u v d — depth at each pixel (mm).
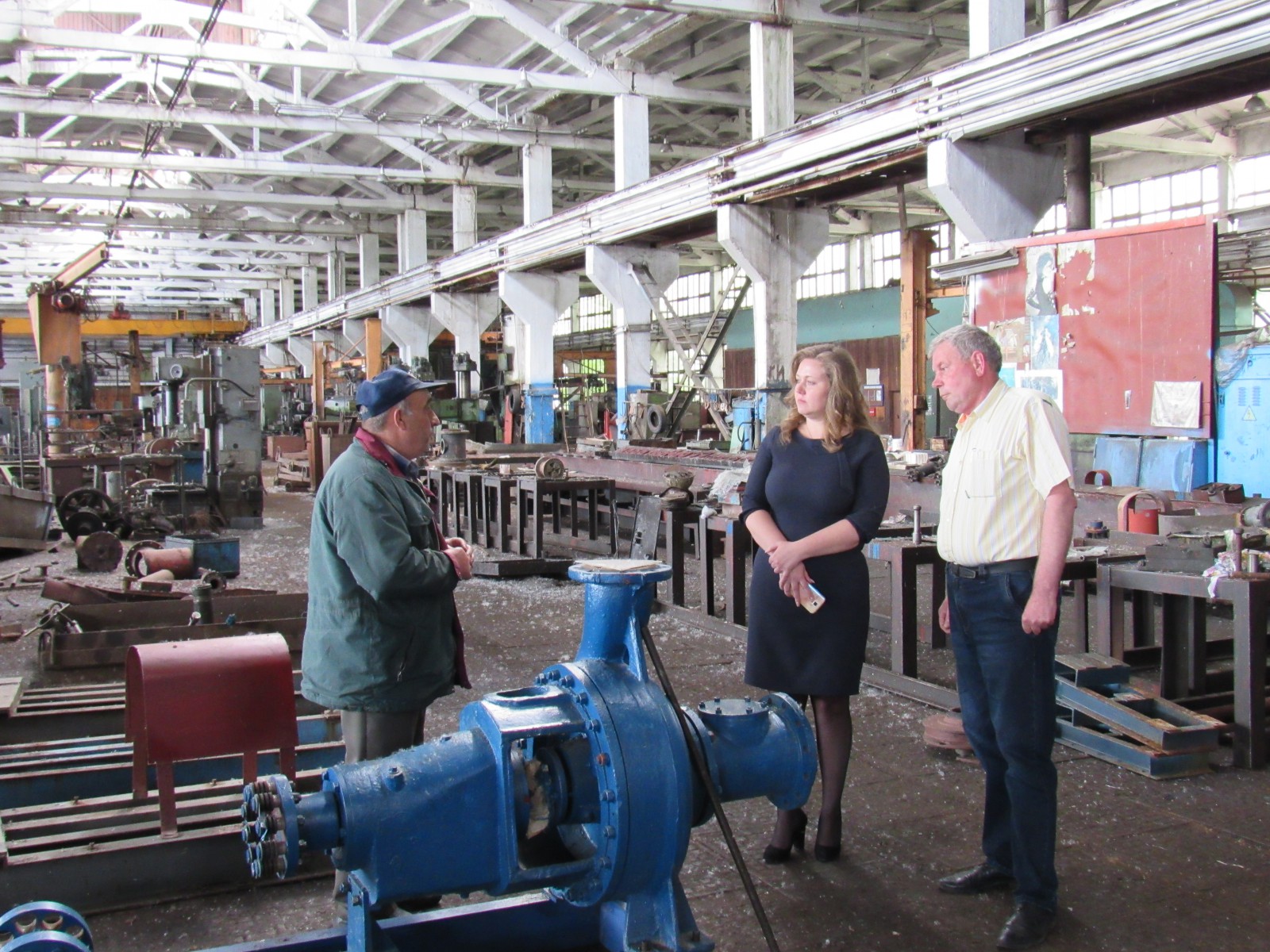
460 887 2195
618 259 17094
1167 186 22188
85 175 27641
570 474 11430
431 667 2861
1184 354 8297
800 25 14016
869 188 12781
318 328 31656
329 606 2777
